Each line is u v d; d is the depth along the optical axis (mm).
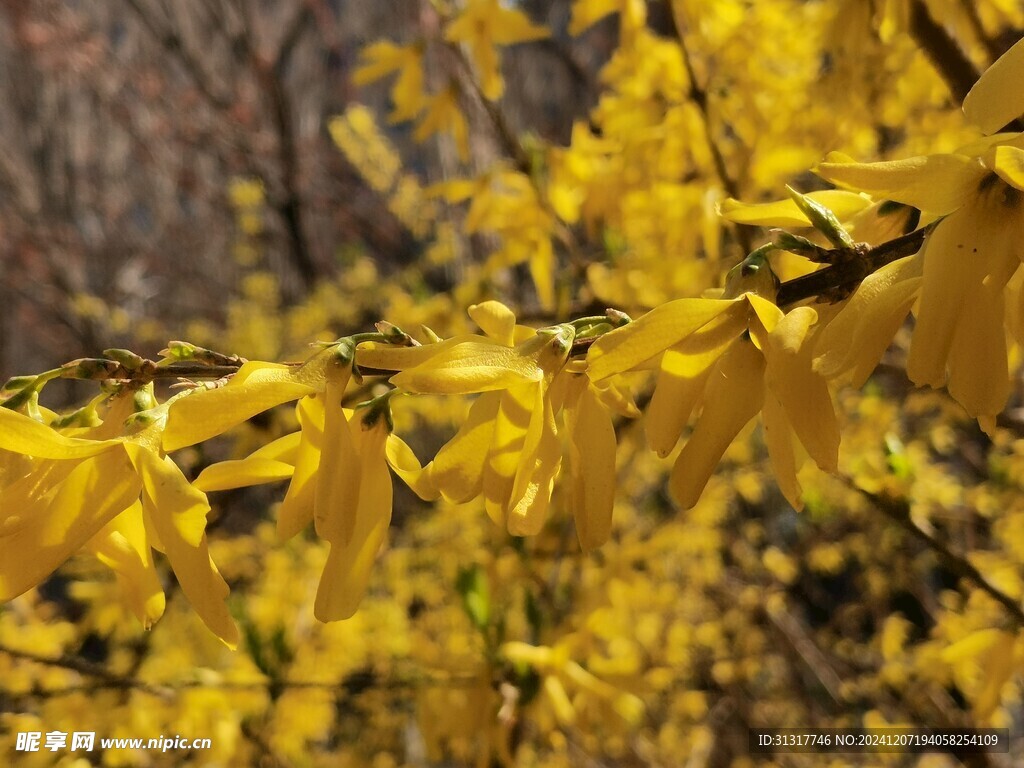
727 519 4703
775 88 2281
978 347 637
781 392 647
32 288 6945
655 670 3369
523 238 2357
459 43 2186
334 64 7812
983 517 3701
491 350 697
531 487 664
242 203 5309
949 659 1480
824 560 4109
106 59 6926
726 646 4324
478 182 2332
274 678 2113
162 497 667
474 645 2393
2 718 2223
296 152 6879
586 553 704
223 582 664
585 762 3500
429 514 4023
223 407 670
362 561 720
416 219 4766
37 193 7469
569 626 2277
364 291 4457
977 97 606
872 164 618
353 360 718
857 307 650
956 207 639
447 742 2455
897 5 1405
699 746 3723
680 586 4176
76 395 6598
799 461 810
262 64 6672
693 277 2479
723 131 2709
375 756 3445
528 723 2654
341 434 689
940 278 637
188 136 6871
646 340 657
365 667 2986
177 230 7711
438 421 3225
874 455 2836
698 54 2256
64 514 689
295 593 2887
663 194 2385
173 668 2740
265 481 740
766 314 672
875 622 4902
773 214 799
